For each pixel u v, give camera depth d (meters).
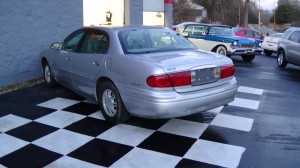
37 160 4.27
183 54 5.23
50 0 8.95
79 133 5.05
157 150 4.51
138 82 4.71
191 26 15.38
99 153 4.43
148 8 15.64
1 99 6.77
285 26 72.69
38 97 6.89
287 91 8.25
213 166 4.11
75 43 6.37
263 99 7.29
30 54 8.52
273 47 17.97
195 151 4.48
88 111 6.01
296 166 4.12
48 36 9.00
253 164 4.16
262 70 12.12
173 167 4.08
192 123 5.48
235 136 5.00
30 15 8.42
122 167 4.07
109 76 5.22
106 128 5.23
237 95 7.56
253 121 5.68
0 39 7.74
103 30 5.74
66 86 6.87
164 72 4.55
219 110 6.22
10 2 7.89
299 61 11.98
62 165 4.14
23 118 5.70
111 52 5.33
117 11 14.89
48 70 7.56
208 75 4.94
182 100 4.61
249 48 14.25
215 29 14.77
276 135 5.09
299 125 5.58
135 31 5.68
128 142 4.75
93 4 15.41
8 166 4.13
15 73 8.17
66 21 9.55
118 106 5.17
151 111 4.63
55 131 5.14
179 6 51.62
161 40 5.70
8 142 4.79
